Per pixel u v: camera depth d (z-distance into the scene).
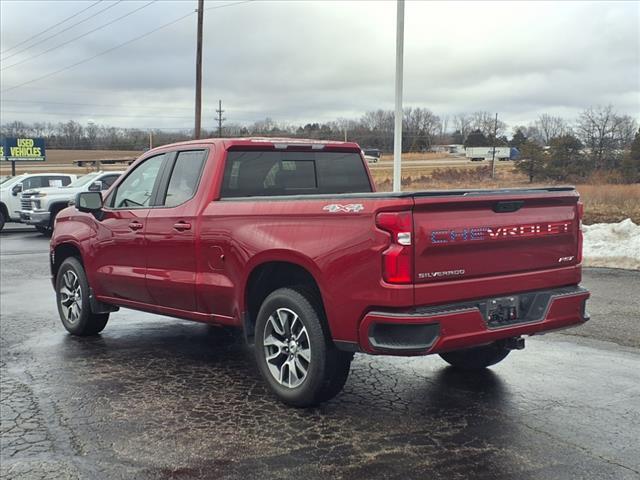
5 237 21.19
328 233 4.62
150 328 7.91
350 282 4.46
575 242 5.17
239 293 5.36
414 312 4.27
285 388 5.01
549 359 6.28
